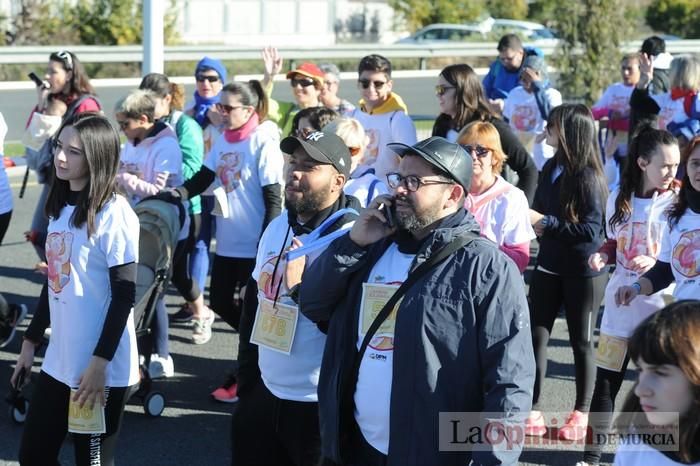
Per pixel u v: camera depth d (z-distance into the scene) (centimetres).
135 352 439
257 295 449
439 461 337
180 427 609
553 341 786
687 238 464
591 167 560
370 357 353
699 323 259
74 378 423
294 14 4119
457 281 336
